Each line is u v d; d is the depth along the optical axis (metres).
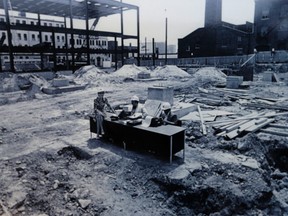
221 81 28.30
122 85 27.59
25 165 7.05
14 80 22.36
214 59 49.03
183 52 59.56
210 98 17.33
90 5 39.12
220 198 5.70
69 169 7.01
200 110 13.01
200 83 26.97
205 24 54.69
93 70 33.53
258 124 10.16
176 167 6.71
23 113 14.34
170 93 13.34
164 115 8.18
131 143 7.75
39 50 32.44
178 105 13.39
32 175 6.50
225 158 7.48
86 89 24.52
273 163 8.56
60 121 12.28
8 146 8.60
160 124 7.69
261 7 43.41
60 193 5.85
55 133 10.12
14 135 9.89
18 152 7.97
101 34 39.03
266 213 5.71
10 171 6.68
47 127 11.11
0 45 28.70
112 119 8.34
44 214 5.05
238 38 53.38
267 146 8.77
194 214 5.70
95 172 6.79
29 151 8.00
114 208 5.39
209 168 6.81
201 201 5.82
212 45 54.09
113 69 42.94
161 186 6.16
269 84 24.80
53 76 30.47
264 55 39.56
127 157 7.38
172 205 5.79
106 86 26.70
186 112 12.65
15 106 16.69
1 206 5.12
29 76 24.09
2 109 15.73
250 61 29.08
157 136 6.98
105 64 48.25
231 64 44.69
